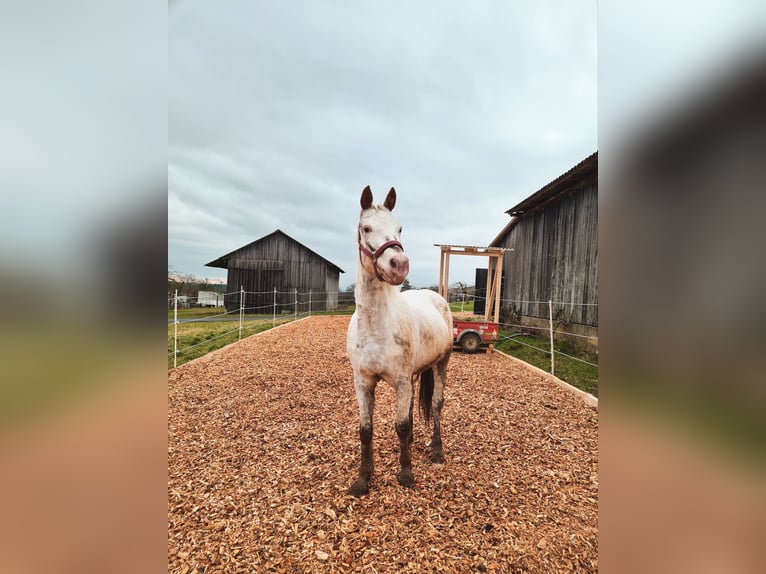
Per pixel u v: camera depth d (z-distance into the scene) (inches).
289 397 198.2
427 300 143.0
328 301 866.1
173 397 197.8
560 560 83.7
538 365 262.2
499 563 82.8
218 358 280.8
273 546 88.7
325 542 89.6
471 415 170.4
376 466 124.2
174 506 104.0
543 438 147.6
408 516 98.5
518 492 109.7
